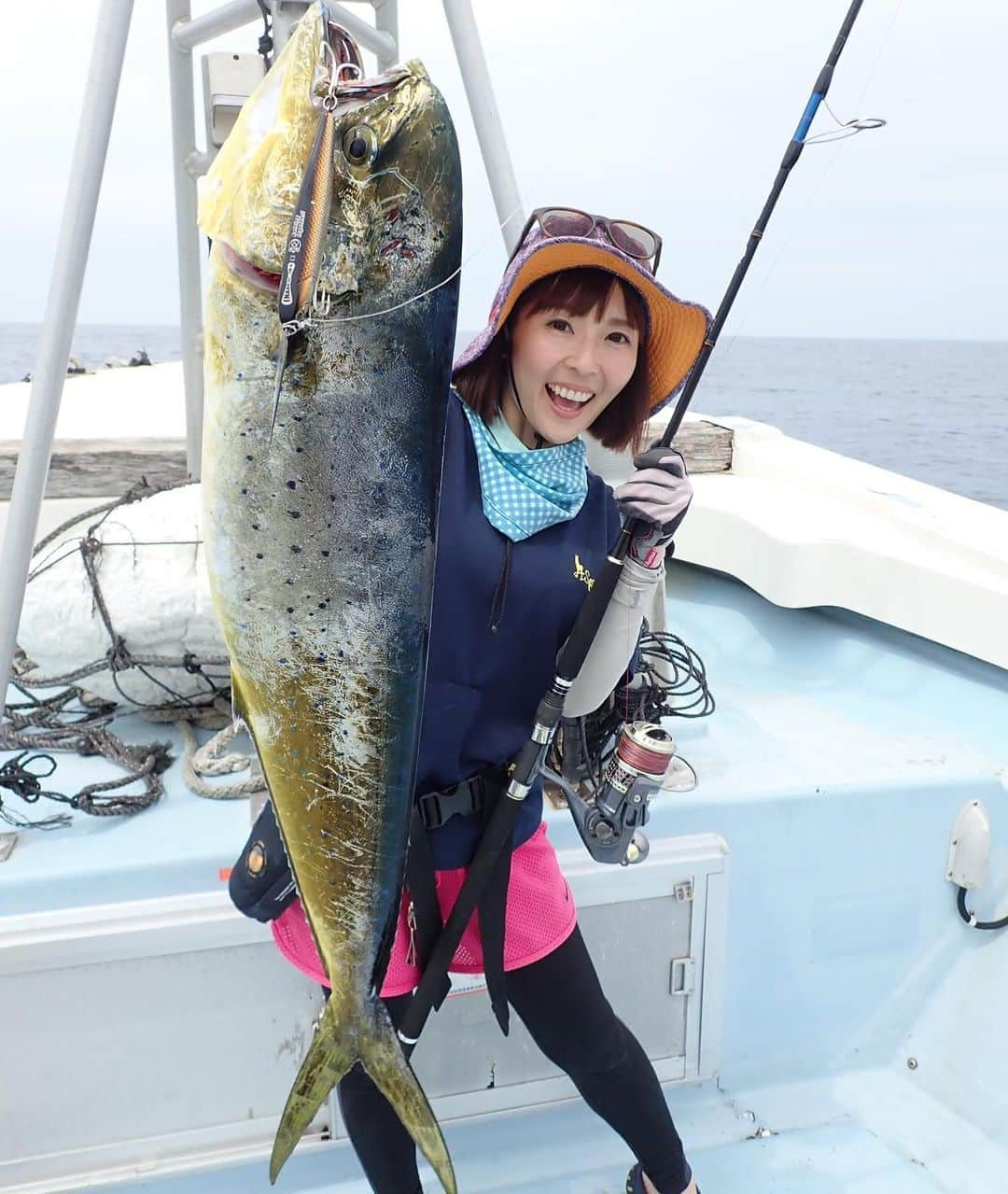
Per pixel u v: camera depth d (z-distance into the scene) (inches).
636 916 74.7
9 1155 65.7
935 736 89.2
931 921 82.7
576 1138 75.3
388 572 40.8
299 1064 69.4
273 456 37.7
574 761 73.0
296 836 43.8
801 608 113.5
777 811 77.9
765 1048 80.7
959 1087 78.4
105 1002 65.7
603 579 51.1
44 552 94.3
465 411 53.9
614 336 51.1
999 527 109.1
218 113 66.6
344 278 36.3
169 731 87.7
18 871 65.9
